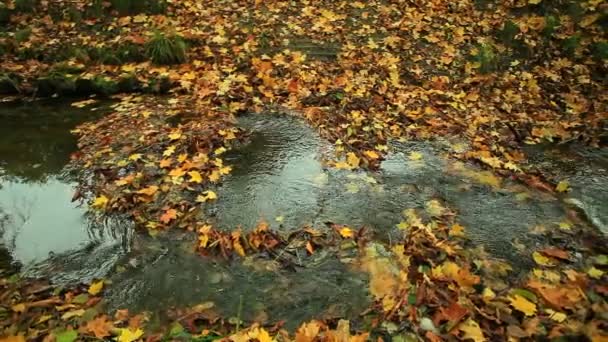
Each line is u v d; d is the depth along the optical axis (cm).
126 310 329
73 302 333
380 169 496
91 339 304
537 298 339
